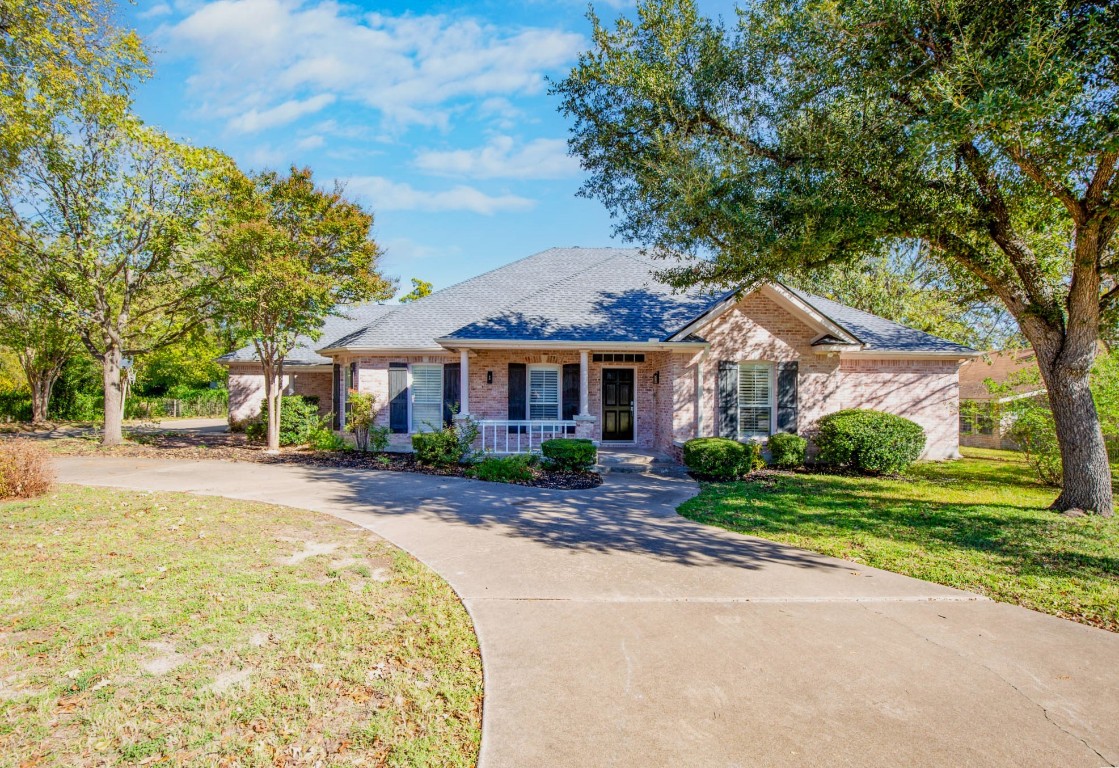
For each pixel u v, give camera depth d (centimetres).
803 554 691
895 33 757
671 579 596
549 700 365
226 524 793
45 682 376
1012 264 942
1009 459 1670
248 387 2364
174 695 364
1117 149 617
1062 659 427
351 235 1675
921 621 495
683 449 1319
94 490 1040
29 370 2639
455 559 654
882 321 1836
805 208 842
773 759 308
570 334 1441
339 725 338
